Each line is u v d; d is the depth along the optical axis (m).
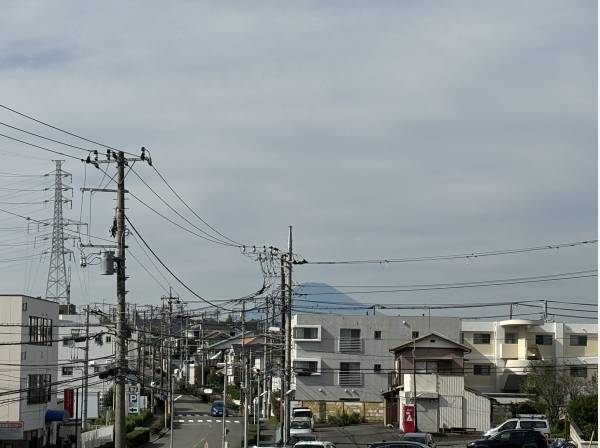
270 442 58.59
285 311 48.25
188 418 80.19
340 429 63.91
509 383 76.25
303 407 67.06
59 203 72.00
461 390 62.00
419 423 61.50
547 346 77.31
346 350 77.50
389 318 77.94
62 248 74.31
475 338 78.06
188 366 115.12
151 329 69.94
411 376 62.56
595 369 72.12
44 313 53.53
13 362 49.59
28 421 50.12
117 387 28.41
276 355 82.81
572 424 46.81
